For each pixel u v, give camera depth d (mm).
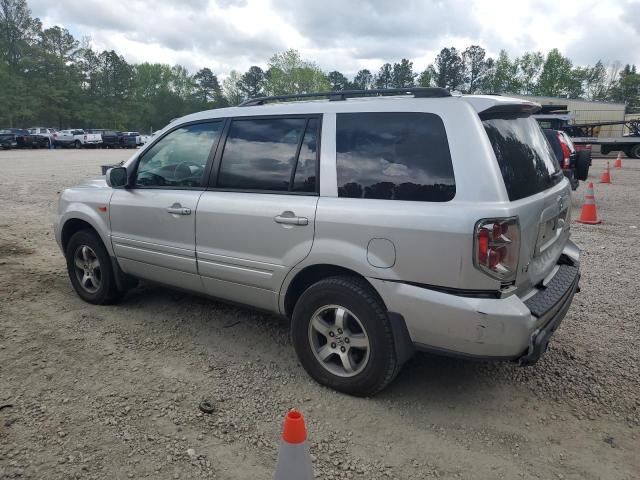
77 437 2924
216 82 118250
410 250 2945
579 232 8508
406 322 3027
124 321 4578
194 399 3336
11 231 8148
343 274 3365
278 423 3098
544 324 3039
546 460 2812
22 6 86375
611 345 4199
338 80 112250
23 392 3379
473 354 2895
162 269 4320
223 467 2715
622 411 3279
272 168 3643
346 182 3281
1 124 79312
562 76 83312
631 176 18203
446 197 2906
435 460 2795
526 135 3471
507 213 2770
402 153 3111
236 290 3875
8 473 2623
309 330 3445
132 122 99875
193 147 4148
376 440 2955
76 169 20125
